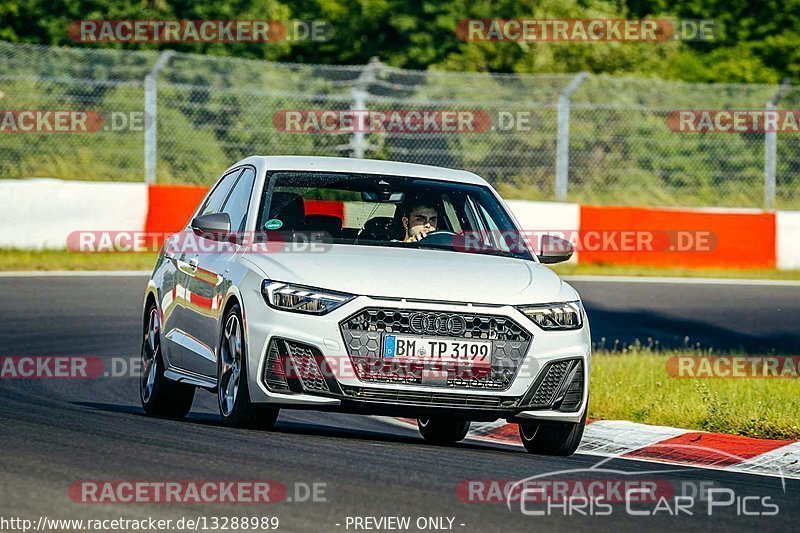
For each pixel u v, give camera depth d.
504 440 33.00
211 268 28.81
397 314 25.50
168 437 25.41
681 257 74.69
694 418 33.12
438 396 25.55
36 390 37.31
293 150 82.44
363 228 29.19
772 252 75.88
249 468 21.91
